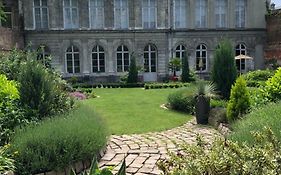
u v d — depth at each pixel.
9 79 11.36
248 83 24.20
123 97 21.14
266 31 37.75
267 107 8.83
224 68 15.11
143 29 35.72
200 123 12.33
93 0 35.22
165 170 3.91
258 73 27.22
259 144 3.97
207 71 37.00
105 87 29.67
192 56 36.78
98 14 35.44
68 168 6.90
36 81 9.02
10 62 12.02
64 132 7.18
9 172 6.01
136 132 10.84
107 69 35.47
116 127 11.61
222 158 3.61
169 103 16.28
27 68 9.07
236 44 37.50
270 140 3.93
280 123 6.51
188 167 3.62
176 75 35.47
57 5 34.34
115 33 35.34
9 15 33.00
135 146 9.05
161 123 12.32
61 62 34.47
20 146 6.70
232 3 37.44
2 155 5.96
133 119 13.12
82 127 7.75
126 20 35.91
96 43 35.16
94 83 33.47
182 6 36.81
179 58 35.75
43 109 8.96
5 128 7.77
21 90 8.89
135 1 35.75
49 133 7.09
